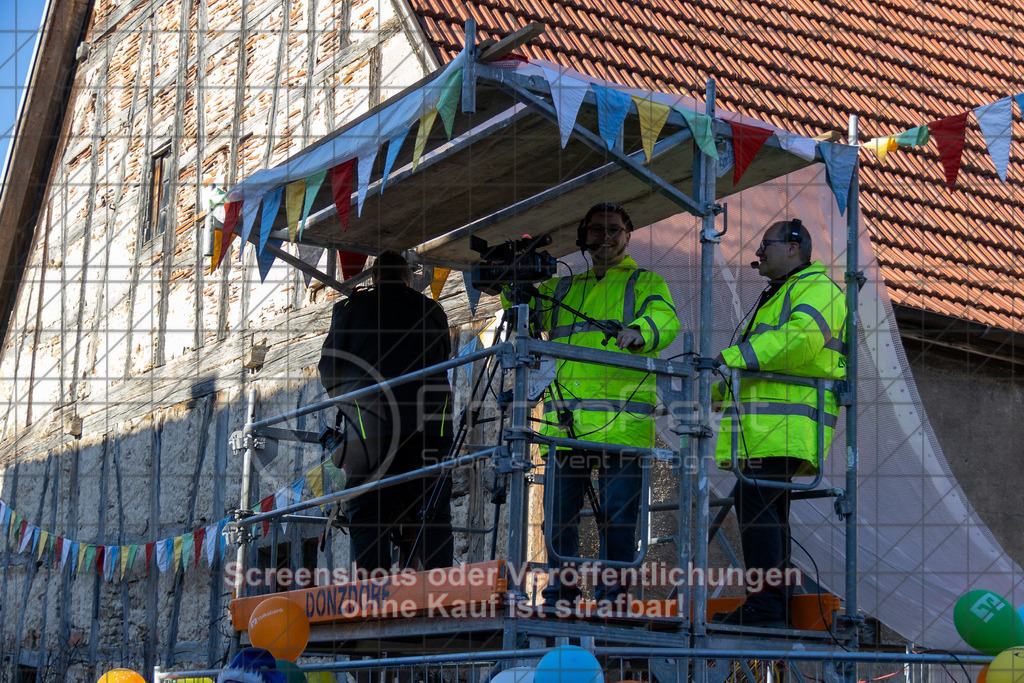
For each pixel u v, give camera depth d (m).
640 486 16.98
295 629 18.00
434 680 20.73
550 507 16.20
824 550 20.47
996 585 20.70
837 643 17.17
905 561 20.34
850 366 17.98
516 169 19.55
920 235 29.28
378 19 29.94
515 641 15.14
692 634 15.98
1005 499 28.31
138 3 40.38
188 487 34.53
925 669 20.67
